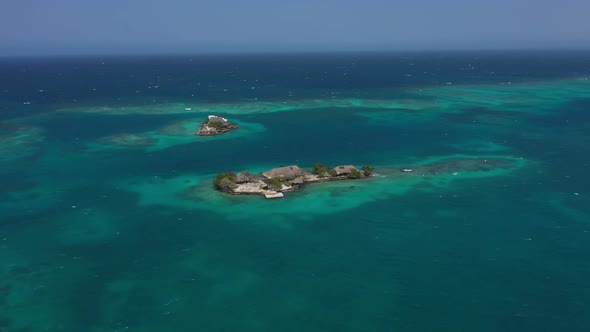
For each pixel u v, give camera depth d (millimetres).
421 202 84375
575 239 69312
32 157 115062
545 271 60906
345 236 71688
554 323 50938
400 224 75500
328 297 56375
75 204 85250
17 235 72875
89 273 62156
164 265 64000
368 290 57625
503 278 59562
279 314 53281
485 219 76875
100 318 52844
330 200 85750
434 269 62031
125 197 88688
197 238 71688
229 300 56000
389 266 62938
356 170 97625
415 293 56812
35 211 82062
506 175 99062
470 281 59062
